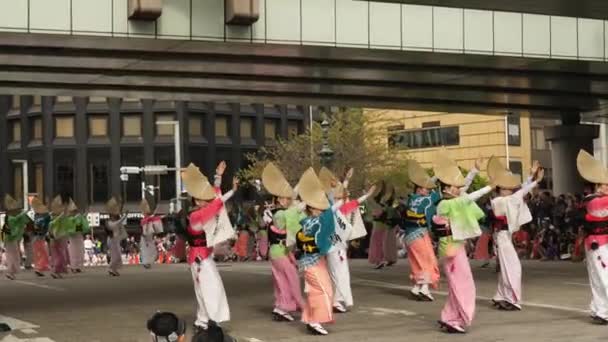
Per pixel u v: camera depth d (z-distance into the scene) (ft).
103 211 213.46
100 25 59.47
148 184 213.66
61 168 216.95
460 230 41.47
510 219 48.49
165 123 176.86
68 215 86.38
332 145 173.68
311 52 68.54
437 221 42.14
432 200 54.75
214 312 41.78
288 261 47.39
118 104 216.13
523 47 73.20
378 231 82.64
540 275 71.46
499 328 42.63
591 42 75.97
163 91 87.40
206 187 42.01
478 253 80.84
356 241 109.40
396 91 91.25
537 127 214.90
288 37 64.54
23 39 60.90
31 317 51.93
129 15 59.52
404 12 68.44
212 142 219.61
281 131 229.45
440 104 102.89
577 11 73.72
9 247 84.02
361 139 175.83
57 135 217.56
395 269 81.61
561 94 97.96
